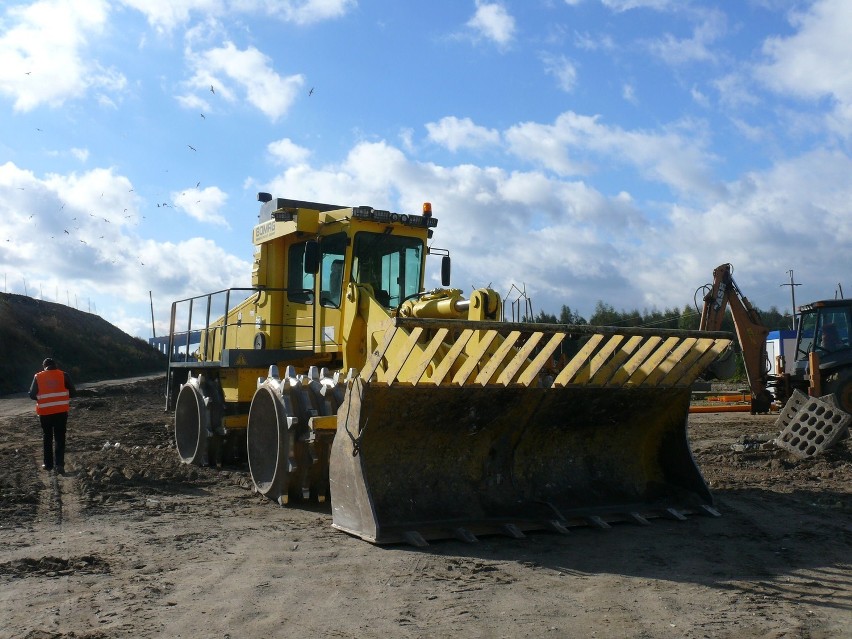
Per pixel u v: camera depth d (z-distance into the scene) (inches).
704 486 290.8
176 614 174.6
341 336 358.0
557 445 293.3
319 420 283.6
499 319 291.9
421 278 379.6
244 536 253.8
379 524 242.2
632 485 299.0
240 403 411.2
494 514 266.4
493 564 219.5
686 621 170.6
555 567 217.0
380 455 261.6
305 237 392.2
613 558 227.5
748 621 170.6
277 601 184.4
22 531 261.6
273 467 326.0
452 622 169.3
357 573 209.0
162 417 821.9
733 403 856.9
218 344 455.5
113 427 690.2
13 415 869.8
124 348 2116.1
